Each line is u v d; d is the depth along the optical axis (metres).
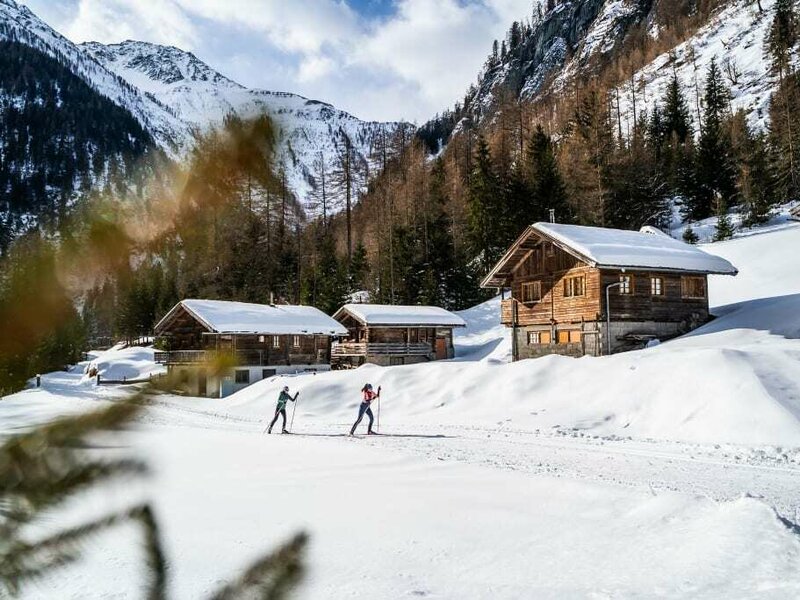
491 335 49.94
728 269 31.91
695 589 5.39
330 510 8.45
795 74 79.88
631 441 15.05
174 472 11.49
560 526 7.67
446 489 9.91
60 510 0.63
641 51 151.62
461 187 71.38
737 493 9.77
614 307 30.94
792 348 18.19
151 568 0.69
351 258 58.22
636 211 62.25
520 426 17.61
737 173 67.12
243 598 0.68
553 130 110.00
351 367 45.91
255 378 38.72
